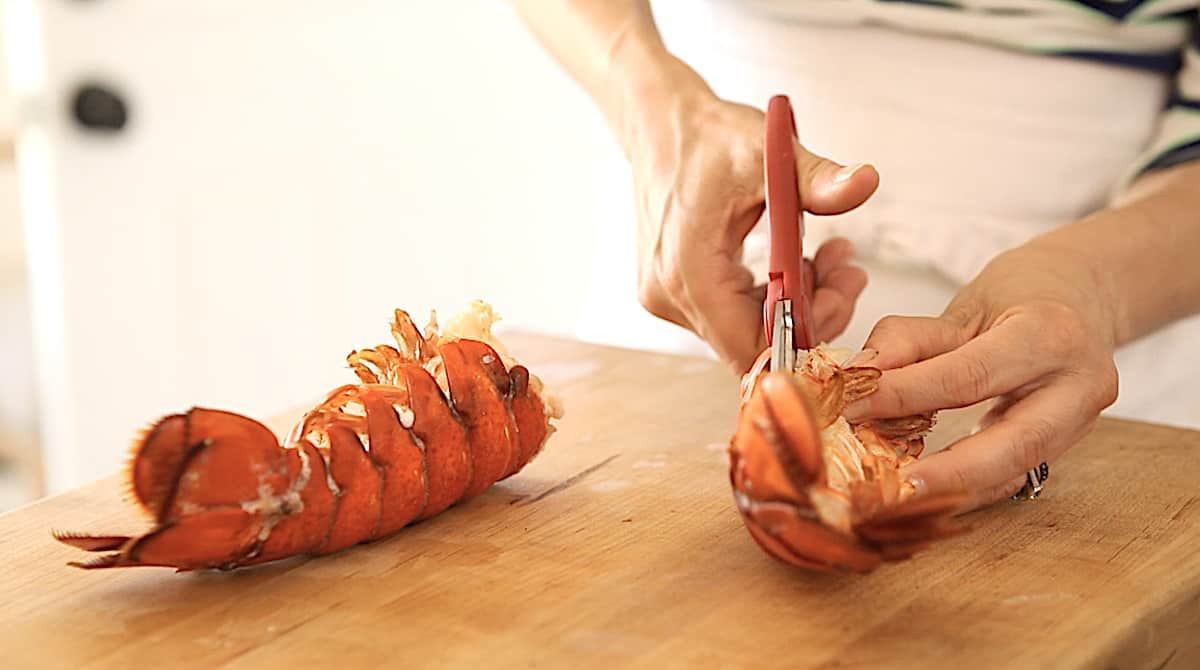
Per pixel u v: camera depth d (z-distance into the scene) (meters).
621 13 0.86
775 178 0.68
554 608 0.61
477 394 0.67
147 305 1.54
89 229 1.51
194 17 1.47
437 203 1.52
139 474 0.60
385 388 0.67
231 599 0.62
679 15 1.02
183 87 1.49
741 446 0.57
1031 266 0.76
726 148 0.77
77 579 0.64
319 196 1.53
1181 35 0.94
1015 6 0.92
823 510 0.56
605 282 1.08
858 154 0.97
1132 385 0.95
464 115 1.49
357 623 0.61
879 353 0.71
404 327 0.70
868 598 0.61
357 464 0.64
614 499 0.70
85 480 1.59
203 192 1.52
